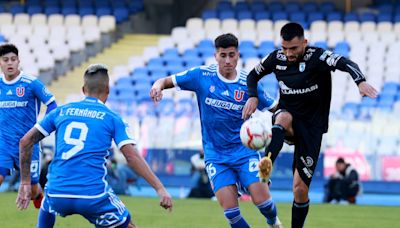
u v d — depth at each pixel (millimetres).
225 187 24688
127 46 85812
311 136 25016
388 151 57594
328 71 24688
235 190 24859
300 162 25156
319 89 24797
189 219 38781
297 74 24656
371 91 23109
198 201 50938
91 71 21578
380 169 57500
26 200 22109
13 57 30031
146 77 74812
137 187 58531
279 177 57938
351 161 57656
